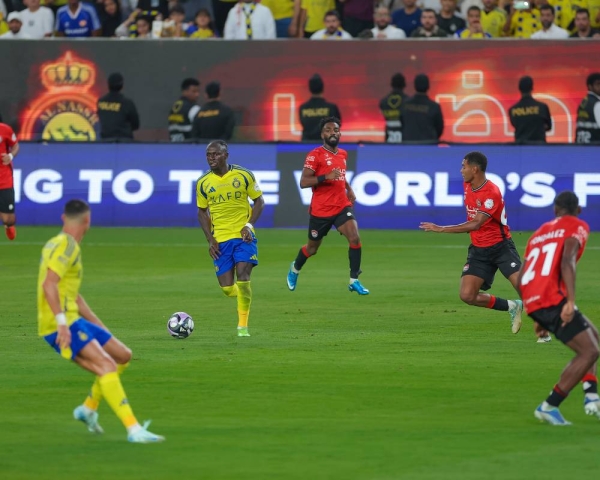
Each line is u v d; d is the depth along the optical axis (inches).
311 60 3528.5
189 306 1994.3
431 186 3250.5
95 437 1075.3
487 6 3624.5
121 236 3129.9
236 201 1669.5
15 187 3358.8
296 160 3294.8
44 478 932.0
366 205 3280.0
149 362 1469.0
